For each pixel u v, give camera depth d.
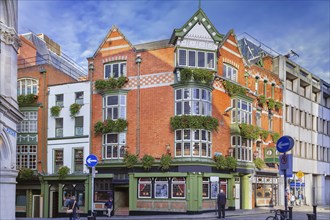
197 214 28.78
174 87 30.55
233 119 33.41
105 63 33.19
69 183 33.53
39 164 34.62
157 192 30.31
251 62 38.69
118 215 31.19
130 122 31.73
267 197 38.31
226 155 32.28
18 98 35.44
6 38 18.48
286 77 44.59
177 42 30.48
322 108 52.12
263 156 38.22
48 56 40.22
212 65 30.98
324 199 49.84
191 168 29.44
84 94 33.81
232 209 32.47
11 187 18.59
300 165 44.84
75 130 33.91
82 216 32.53
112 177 31.62
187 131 29.97
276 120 41.19
